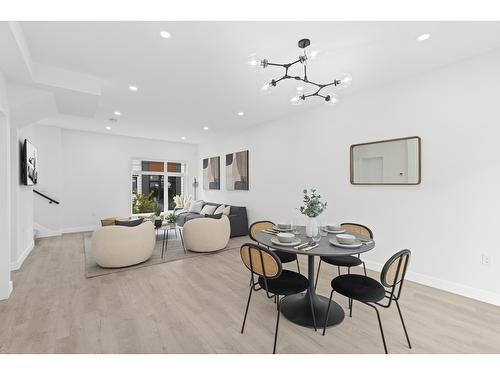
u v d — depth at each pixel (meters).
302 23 1.96
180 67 2.70
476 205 2.45
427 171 2.78
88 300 2.43
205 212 6.18
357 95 3.45
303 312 2.16
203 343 1.78
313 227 2.24
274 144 4.89
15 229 3.31
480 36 2.12
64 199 5.80
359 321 2.07
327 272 3.25
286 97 3.64
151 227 3.69
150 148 7.13
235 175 6.03
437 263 2.71
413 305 2.33
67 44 2.24
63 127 5.63
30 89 2.69
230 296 2.54
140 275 3.12
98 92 2.98
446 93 2.63
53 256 3.93
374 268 3.28
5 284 2.46
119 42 2.22
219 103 3.91
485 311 2.21
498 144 2.32
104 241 3.20
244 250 1.94
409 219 2.94
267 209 5.10
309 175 4.17
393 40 2.19
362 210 3.41
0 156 2.43
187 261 3.69
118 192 6.57
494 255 2.34
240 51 2.37
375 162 3.24
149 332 1.91
